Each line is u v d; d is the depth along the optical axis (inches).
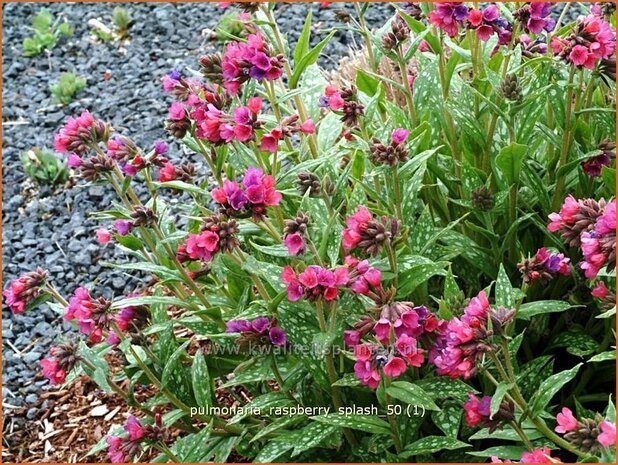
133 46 54.9
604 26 23.7
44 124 49.4
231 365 26.5
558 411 25.5
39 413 33.1
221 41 52.9
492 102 26.6
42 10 60.7
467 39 29.9
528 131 26.4
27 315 37.7
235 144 24.3
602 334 26.2
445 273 22.3
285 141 27.4
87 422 32.1
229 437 25.4
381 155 22.5
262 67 22.5
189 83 25.1
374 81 30.6
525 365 23.7
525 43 30.3
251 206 20.6
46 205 43.9
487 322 18.7
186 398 25.5
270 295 24.9
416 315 19.4
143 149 45.1
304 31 26.5
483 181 27.0
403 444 22.8
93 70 53.4
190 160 44.4
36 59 55.4
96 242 41.0
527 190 28.3
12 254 40.9
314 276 19.7
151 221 23.8
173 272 24.7
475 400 19.6
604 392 26.3
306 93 29.0
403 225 23.5
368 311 19.8
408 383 20.9
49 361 23.0
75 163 24.0
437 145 28.5
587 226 20.1
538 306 22.9
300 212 20.8
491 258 26.7
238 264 23.0
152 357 24.9
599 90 28.6
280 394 23.8
